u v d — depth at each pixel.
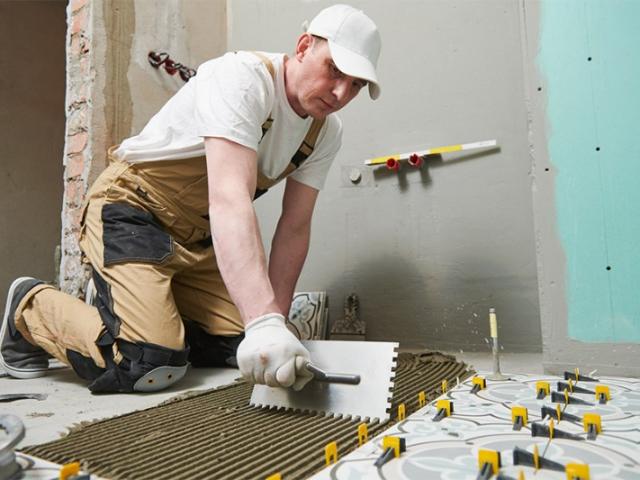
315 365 0.88
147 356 1.06
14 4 3.24
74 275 1.77
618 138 1.18
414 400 0.90
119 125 1.84
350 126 1.96
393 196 1.85
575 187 1.22
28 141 3.23
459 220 1.72
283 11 2.22
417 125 1.83
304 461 0.59
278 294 1.28
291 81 1.10
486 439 0.65
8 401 1.00
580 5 1.24
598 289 1.18
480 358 1.51
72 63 1.84
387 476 0.53
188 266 1.36
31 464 0.59
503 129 1.66
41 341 1.21
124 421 0.80
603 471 0.53
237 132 0.95
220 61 1.08
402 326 1.80
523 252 1.61
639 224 1.14
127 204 1.29
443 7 1.80
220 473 0.55
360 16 1.04
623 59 1.18
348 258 1.93
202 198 1.33
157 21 2.03
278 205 2.13
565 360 1.20
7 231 3.07
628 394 0.91
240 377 1.28
